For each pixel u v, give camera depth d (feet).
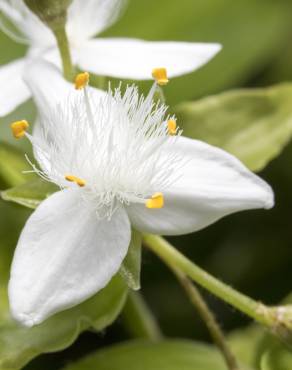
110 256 0.31
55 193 0.32
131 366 0.37
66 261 0.31
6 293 0.36
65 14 0.34
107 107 0.33
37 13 0.34
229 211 0.31
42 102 0.33
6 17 0.40
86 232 0.31
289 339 0.33
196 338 0.40
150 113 0.33
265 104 0.37
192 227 0.31
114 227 0.32
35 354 0.33
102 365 0.37
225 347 0.34
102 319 0.33
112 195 0.32
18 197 0.32
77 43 0.36
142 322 0.38
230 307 0.37
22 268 0.31
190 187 0.31
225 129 0.37
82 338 0.40
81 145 0.32
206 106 0.37
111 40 0.36
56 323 0.33
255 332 0.38
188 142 0.32
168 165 0.32
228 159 0.32
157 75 0.33
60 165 0.32
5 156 0.36
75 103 0.32
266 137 0.37
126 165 0.32
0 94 0.35
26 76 0.33
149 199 0.31
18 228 0.38
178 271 0.34
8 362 0.33
